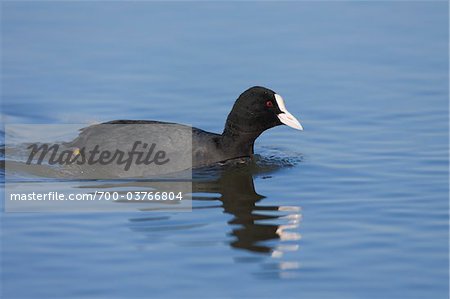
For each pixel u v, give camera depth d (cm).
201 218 1359
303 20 2544
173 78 2111
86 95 2016
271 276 1153
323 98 2002
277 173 1589
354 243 1255
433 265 1180
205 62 2209
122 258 1205
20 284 1130
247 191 1491
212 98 1992
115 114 1909
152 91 2034
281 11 2630
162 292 1109
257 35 2405
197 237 1280
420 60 2238
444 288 1117
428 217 1351
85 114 1909
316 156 1684
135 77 2120
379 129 1820
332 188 1499
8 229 1308
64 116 1900
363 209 1393
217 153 1634
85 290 1113
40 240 1266
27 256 1212
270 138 1816
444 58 2250
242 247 1241
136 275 1154
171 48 2305
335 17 2581
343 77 2123
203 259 1202
